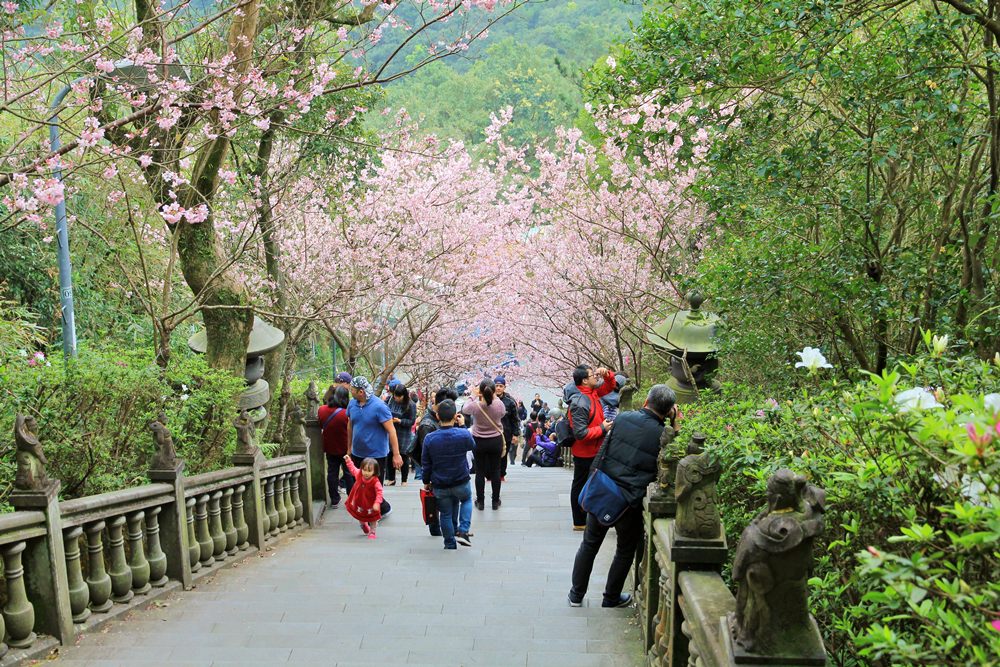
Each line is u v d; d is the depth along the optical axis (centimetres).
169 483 665
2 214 1071
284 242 1702
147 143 929
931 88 675
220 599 654
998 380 374
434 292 2008
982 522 215
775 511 271
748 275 767
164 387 778
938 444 257
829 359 820
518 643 553
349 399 1176
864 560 227
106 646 520
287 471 974
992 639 196
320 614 620
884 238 906
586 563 637
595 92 793
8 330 909
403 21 941
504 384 1452
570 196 1838
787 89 776
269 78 991
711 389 885
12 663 472
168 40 858
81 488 681
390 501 1253
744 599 272
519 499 1247
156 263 1559
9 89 842
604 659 521
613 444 608
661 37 729
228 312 1080
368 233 1795
